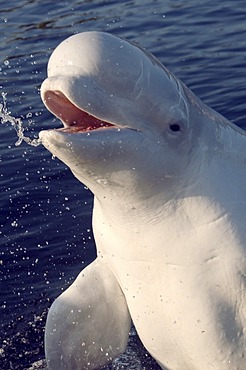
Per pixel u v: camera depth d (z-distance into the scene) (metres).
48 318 9.09
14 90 16.59
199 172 7.94
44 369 9.76
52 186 13.13
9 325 10.48
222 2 21.69
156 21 20.58
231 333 8.03
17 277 11.26
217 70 17.08
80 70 7.32
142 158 7.57
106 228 8.29
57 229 12.11
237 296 7.90
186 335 8.17
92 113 7.26
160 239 7.97
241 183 8.06
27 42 19.70
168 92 7.84
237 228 7.86
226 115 14.89
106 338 9.19
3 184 13.26
